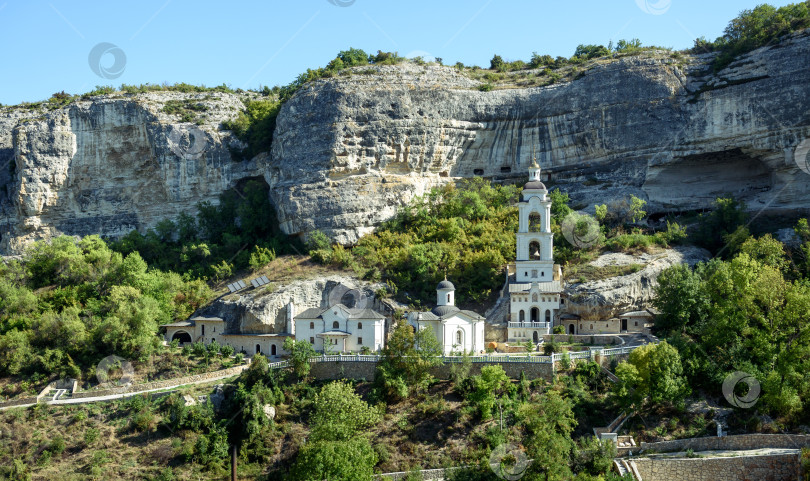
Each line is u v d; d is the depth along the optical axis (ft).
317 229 447.01
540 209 375.86
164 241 489.67
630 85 456.45
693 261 387.75
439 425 284.61
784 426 270.67
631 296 359.25
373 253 421.59
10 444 302.66
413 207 458.09
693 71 457.68
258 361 318.04
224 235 468.75
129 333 358.23
